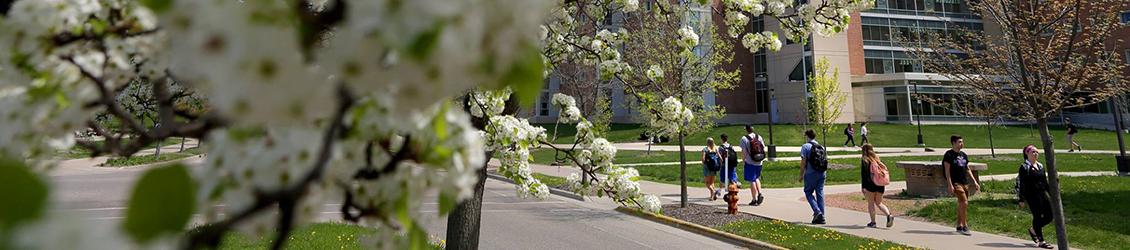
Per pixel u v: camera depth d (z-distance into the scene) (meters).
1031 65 6.05
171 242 0.53
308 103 0.51
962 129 34.41
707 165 11.70
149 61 0.94
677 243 7.73
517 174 3.79
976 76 7.09
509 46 0.55
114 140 0.95
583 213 10.22
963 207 7.69
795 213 9.69
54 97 0.84
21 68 0.86
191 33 0.47
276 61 0.48
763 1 5.39
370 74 0.51
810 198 8.72
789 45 37.66
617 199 3.69
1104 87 6.71
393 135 0.83
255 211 0.66
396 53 0.47
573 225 8.95
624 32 5.12
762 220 8.98
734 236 7.82
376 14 0.48
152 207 0.52
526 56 0.60
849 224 8.47
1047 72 5.94
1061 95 6.14
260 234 0.72
